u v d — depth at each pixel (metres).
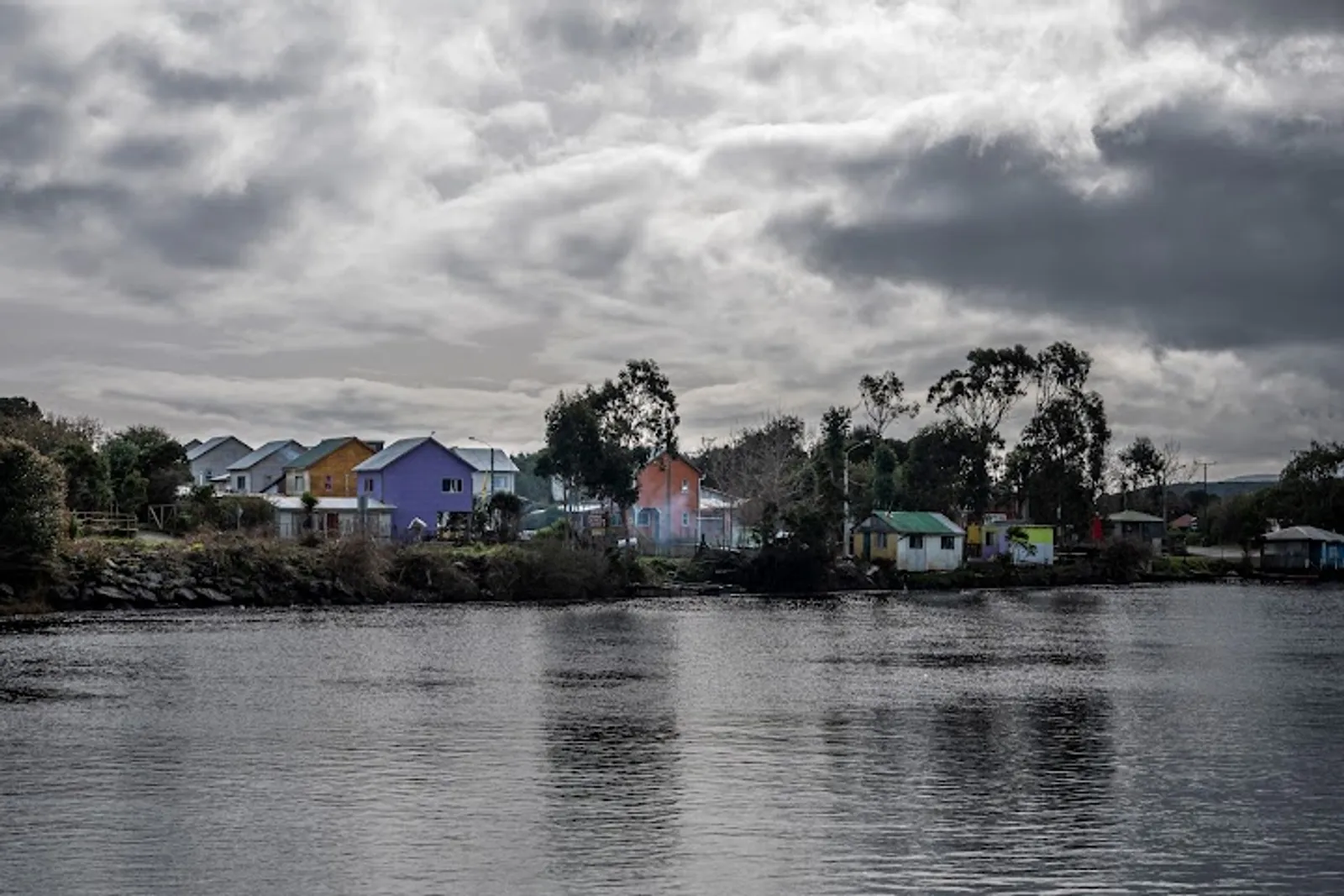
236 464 183.88
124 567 99.81
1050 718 48.78
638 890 27.22
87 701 50.44
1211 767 39.50
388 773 37.72
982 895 27.02
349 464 167.25
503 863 28.89
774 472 159.25
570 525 138.25
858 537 161.62
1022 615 108.31
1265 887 27.62
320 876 27.98
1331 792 36.03
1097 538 191.62
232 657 66.56
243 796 34.72
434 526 152.38
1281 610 115.62
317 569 109.81
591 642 78.06
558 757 40.22
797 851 29.94
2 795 34.62
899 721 47.59
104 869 28.34
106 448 129.50
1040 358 192.62
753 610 111.69
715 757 40.47
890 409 185.38
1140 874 28.41
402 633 82.50
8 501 92.69
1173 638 85.69
